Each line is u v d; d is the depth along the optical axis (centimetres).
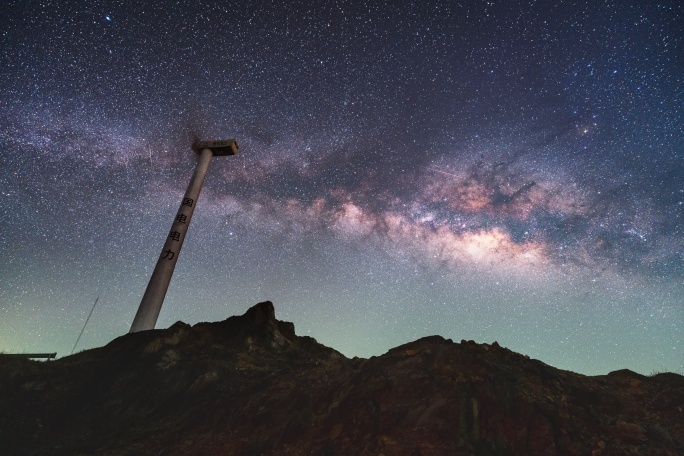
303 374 1602
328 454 1045
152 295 2642
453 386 1156
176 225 2966
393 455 975
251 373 1744
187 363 1795
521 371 1336
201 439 1220
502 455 984
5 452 1262
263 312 2369
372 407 1166
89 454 1213
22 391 1546
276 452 1092
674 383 1324
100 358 1873
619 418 1120
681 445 1004
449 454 952
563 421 1072
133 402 1535
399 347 1470
